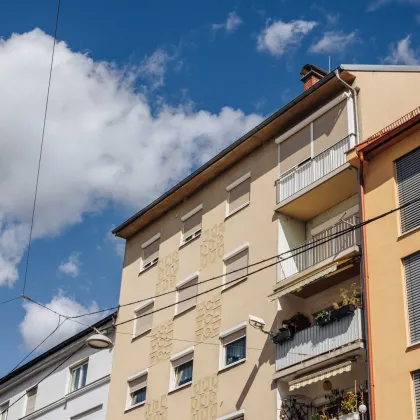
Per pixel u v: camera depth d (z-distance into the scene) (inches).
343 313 866.8
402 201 869.8
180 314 1163.9
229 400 996.6
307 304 995.9
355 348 837.8
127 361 1238.3
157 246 1302.9
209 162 1195.9
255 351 992.9
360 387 834.8
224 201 1172.5
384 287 840.9
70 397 1339.8
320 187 987.9
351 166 941.2
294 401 927.0
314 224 1048.8
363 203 909.2
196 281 1162.6
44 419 1387.8
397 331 805.9
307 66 1206.9
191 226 1234.0
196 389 1061.8
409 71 1059.9
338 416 815.7
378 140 908.6
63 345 1411.2
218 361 1045.8
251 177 1134.4
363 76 1019.3
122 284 1342.3
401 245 843.4
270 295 971.3
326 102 1050.7
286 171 1068.5
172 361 1139.3
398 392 776.9
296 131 1074.7
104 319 1330.0
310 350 899.4
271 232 1049.5
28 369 1499.8
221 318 1075.9
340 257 900.6
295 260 1018.1
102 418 1232.8
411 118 873.5
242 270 1077.1
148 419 1126.4
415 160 874.1
